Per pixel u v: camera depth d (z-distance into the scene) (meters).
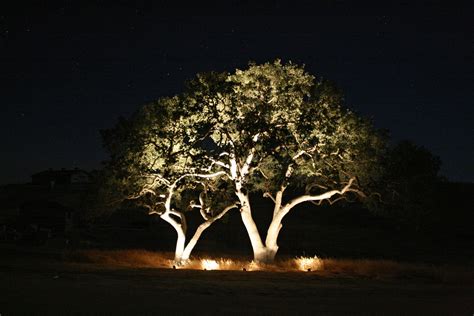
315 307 17.59
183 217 40.69
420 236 69.69
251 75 38.38
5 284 21.31
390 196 40.09
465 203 85.44
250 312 15.92
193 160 37.44
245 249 60.38
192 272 30.97
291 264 37.59
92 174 41.56
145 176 38.47
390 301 19.81
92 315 14.43
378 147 38.66
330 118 36.62
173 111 37.81
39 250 46.56
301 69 38.34
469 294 22.86
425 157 40.00
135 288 22.05
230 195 41.34
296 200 40.00
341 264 35.59
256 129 36.66
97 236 63.47
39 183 103.69
